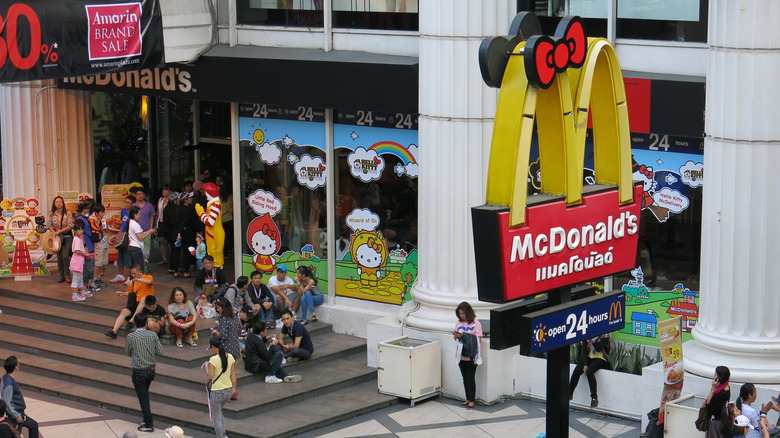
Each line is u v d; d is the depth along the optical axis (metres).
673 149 17.56
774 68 15.30
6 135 24.84
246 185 22.38
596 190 11.98
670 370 15.62
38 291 22.69
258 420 17.33
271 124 21.80
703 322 16.36
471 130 18.41
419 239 19.22
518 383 18.52
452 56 18.22
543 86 10.79
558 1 18.47
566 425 11.74
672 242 17.75
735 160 15.64
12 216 23.77
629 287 18.17
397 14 19.91
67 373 19.41
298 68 20.41
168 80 22.25
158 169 27.19
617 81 12.10
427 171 18.81
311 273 21.70
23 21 19.88
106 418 17.94
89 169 25.66
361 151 20.70
